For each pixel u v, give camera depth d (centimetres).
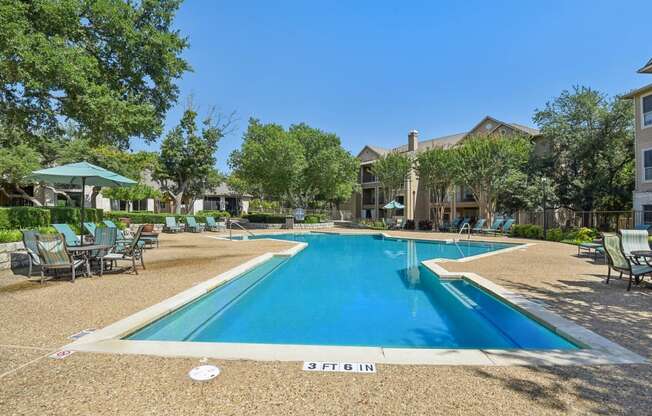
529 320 520
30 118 1199
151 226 2006
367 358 354
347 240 2186
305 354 362
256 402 269
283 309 666
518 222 2839
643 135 1891
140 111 1195
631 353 368
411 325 573
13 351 362
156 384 295
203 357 352
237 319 604
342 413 255
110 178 973
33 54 871
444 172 2772
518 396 280
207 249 1415
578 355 363
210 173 3356
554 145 2712
